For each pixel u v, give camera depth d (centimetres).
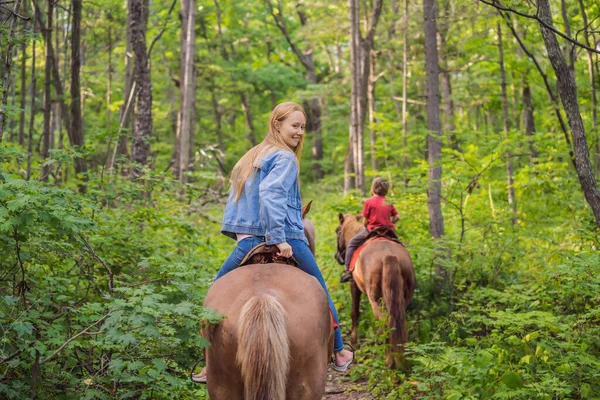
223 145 3253
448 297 771
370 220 741
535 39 1215
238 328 299
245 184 377
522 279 768
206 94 3291
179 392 470
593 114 948
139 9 1127
